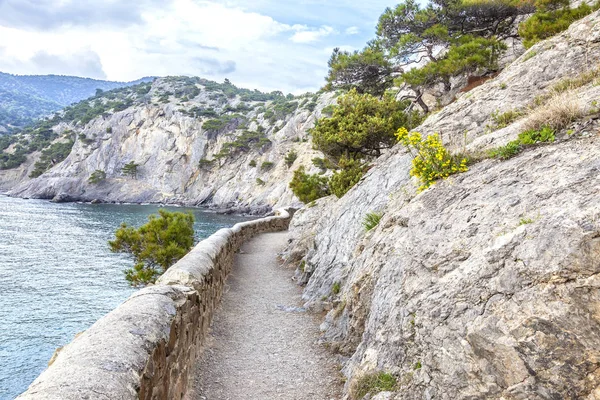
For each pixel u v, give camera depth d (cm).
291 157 10681
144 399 333
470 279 381
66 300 2762
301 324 881
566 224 329
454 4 2275
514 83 900
